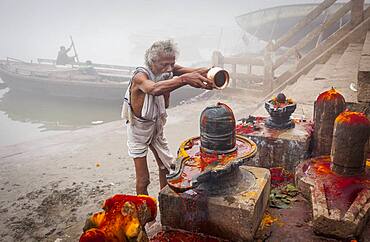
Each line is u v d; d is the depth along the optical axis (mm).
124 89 14148
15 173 5824
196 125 8250
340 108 3082
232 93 11422
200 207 2311
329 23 9383
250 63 10984
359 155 2670
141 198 1911
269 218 2576
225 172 2168
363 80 3658
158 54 2910
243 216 2189
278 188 3057
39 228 4129
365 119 2598
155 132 3414
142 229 1854
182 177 2197
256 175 2607
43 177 5605
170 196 2387
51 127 12242
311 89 5707
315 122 3277
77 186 5180
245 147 2473
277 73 14406
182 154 2479
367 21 8594
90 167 5922
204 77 2381
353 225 2199
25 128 12219
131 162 6074
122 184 5176
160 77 3027
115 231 1731
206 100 11148
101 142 7293
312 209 2553
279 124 3490
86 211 4445
